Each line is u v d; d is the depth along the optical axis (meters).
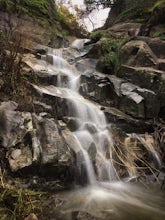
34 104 6.70
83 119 7.55
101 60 10.77
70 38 16.22
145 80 9.20
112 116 7.97
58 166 5.45
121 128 7.92
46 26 13.10
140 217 4.88
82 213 4.64
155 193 6.09
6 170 5.12
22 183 5.07
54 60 10.32
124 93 8.70
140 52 10.32
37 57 10.09
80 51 13.04
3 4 10.98
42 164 5.30
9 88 6.91
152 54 10.55
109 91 9.14
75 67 10.80
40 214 4.46
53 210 4.64
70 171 5.71
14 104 6.30
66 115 7.29
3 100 6.52
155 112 8.70
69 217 4.50
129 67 9.75
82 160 6.03
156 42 11.12
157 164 7.48
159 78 9.00
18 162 5.15
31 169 5.24
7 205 4.36
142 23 15.15
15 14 11.45
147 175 7.02
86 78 9.22
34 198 4.77
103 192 5.79
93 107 8.01
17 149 5.39
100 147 6.94
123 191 6.02
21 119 5.90
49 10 14.91
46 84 8.34
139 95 8.62
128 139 7.50
